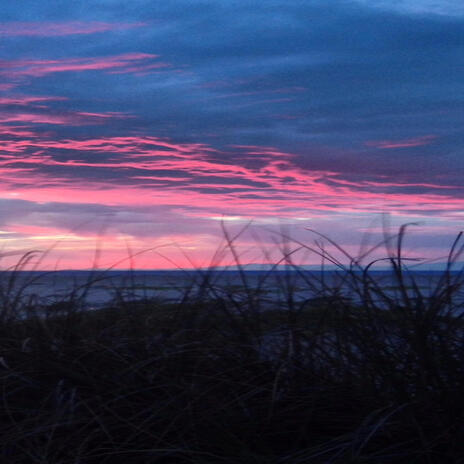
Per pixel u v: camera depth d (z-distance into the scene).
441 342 2.54
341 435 2.51
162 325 3.17
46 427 2.36
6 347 3.02
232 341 2.99
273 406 2.59
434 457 2.37
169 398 2.59
